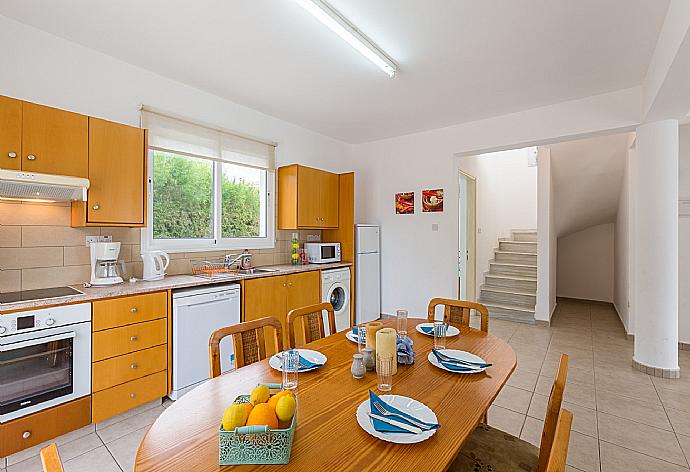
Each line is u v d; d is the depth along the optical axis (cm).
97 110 261
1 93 219
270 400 97
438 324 168
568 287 696
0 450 179
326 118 407
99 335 214
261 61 274
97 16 218
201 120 327
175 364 252
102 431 217
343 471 82
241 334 162
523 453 131
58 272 241
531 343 407
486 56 263
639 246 319
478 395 121
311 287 380
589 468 189
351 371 139
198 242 334
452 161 432
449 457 87
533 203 705
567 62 271
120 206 248
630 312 425
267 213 404
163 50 259
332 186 453
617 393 277
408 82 309
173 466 83
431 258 450
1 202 219
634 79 297
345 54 263
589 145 470
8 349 178
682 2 178
